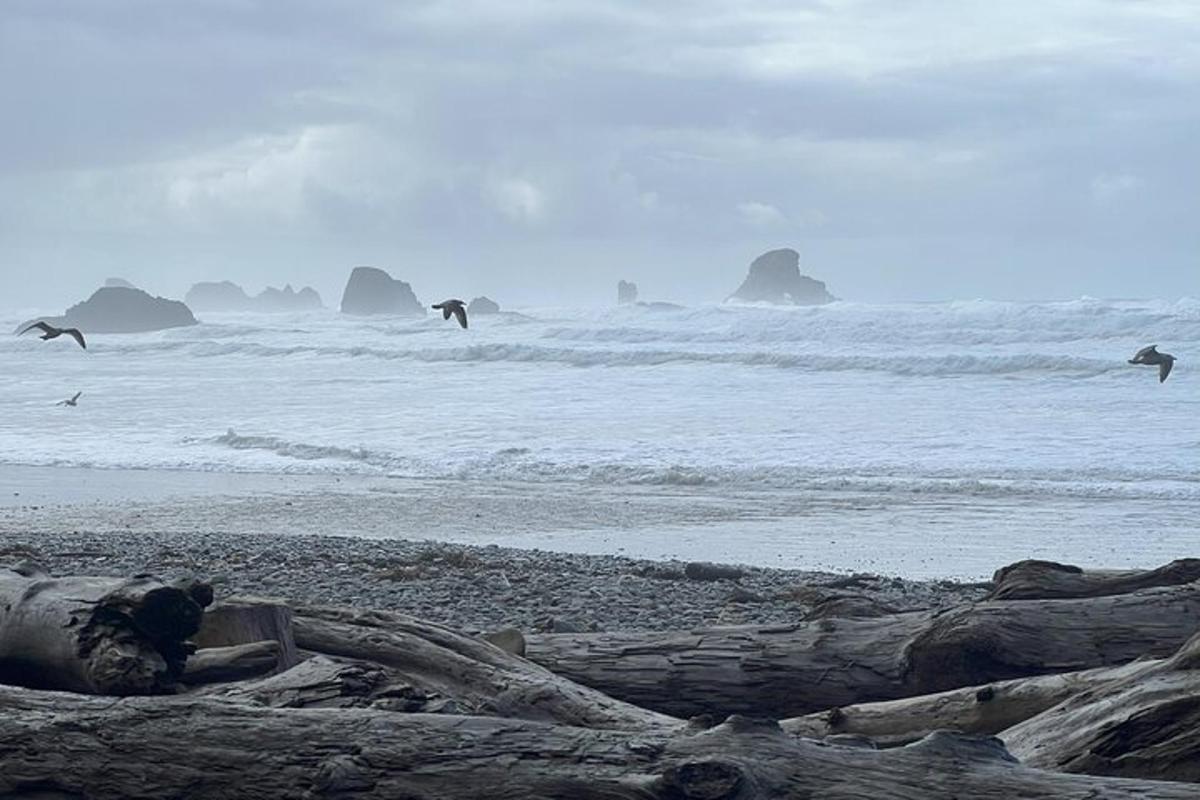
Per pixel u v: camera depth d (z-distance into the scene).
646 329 88.00
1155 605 10.12
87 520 29.48
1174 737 7.15
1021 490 33.91
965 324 77.88
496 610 15.83
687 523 29.31
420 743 6.42
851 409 51.56
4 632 8.52
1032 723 7.79
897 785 5.85
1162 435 42.31
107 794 6.64
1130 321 72.56
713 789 5.75
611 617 15.48
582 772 6.11
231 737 6.64
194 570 19.19
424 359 82.06
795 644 10.42
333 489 35.38
